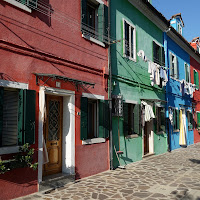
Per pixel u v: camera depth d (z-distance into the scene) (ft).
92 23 26.68
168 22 42.78
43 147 18.83
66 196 17.22
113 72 28.66
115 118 28.50
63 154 22.00
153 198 17.03
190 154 39.34
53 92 19.88
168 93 44.60
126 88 31.17
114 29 29.43
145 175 24.09
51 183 19.10
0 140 15.81
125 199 16.80
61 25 21.36
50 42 20.11
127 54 33.09
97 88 25.49
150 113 34.04
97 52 25.90
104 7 26.94
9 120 16.99
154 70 35.55
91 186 19.95
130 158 30.76
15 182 16.31
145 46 37.09
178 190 18.99
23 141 16.99
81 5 23.73
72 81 21.38
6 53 16.55
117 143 28.48
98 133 25.64
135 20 34.60
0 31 16.28
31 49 18.26
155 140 38.52
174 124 47.11
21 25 17.70
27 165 16.43
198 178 22.97
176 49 50.39
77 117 22.49
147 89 36.81
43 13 19.52
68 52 21.95
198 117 62.75
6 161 15.06
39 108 18.53
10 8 16.98
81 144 22.75
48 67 19.75
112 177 23.17
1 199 15.35
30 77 18.11
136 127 32.45
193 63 61.98
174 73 48.70
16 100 17.61
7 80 16.46
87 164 23.35
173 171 26.05
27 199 16.16
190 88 54.19
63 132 22.17
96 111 25.99
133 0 33.32
